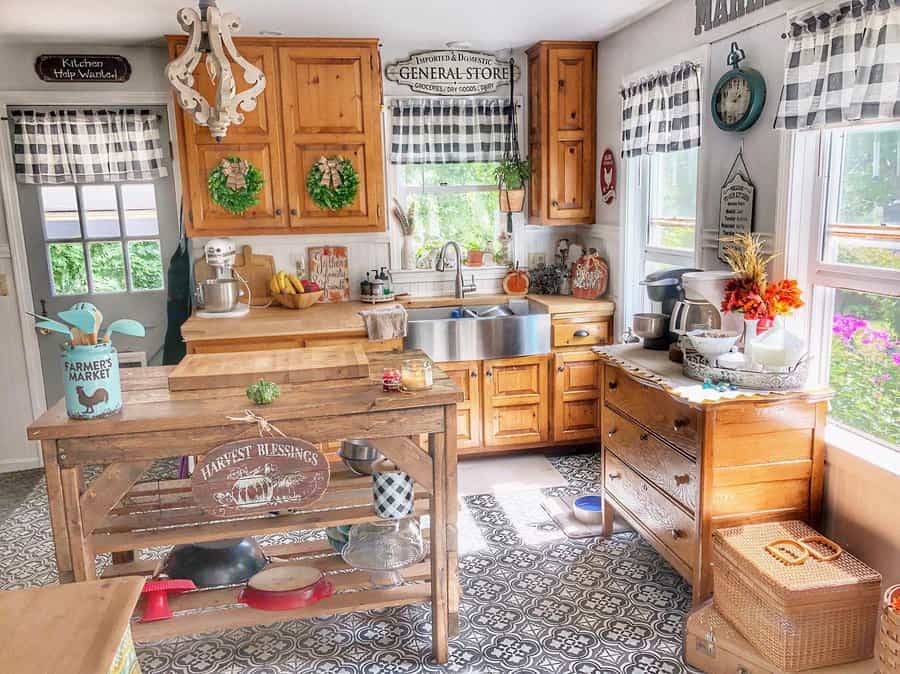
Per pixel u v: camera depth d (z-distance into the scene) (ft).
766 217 9.82
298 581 8.18
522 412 14.52
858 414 8.94
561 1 11.46
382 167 14.48
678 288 10.80
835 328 9.23
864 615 7.34
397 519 7.97
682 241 12.50
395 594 8.33
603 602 9.48
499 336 13.97
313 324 12.97
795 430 8.59
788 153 9.21
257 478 7.38
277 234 13.96
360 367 8.34
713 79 10.78
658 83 12.01
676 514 9.05
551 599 9.58
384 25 12.67
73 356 6.99
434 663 8.30
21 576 10.55
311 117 13.60
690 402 8.30
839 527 8.75
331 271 15.24
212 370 8.18
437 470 7.93
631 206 13.76
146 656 8.56
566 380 14.51
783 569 7.45
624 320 14.12
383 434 7.70
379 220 14.19
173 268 14.55
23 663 3.96
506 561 10.61
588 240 15.64
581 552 10.85
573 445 15.08
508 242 15.99
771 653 7.40
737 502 8.55
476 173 15.85
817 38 8.48
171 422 7.12
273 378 8.13
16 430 15.06
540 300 14.97
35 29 12.50
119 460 7.18
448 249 15.90
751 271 9.19
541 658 8.35
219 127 8.10
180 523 7.76
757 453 8.51
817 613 7.19
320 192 13.66
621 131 13.55
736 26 10.12
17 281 14.52
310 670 8.24
